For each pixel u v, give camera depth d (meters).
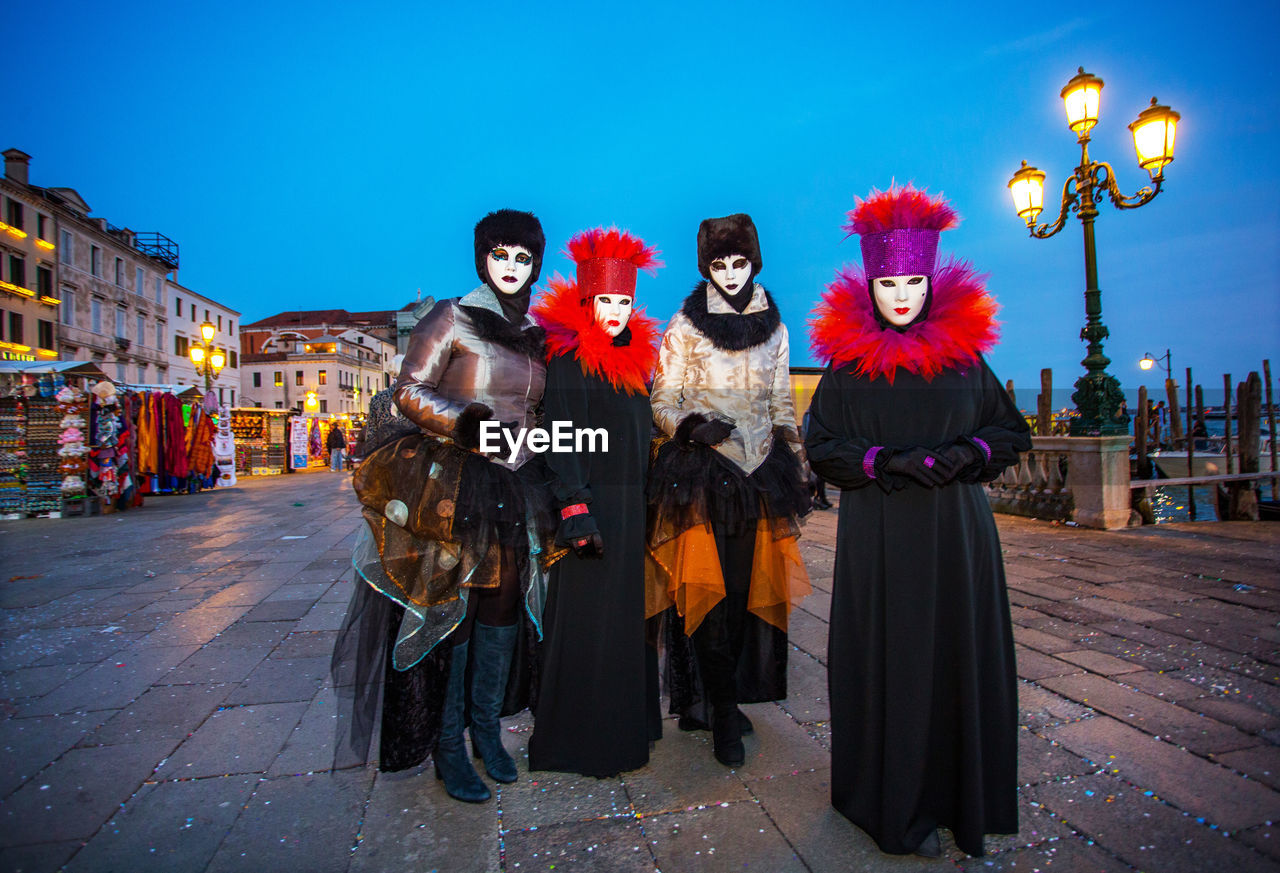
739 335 2.42
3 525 8.73
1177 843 1.77
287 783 2.15
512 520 2.00
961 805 1.72
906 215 1.81
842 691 1.90
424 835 1.86
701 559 2.19
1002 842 1.79
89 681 3.03
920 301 1.84
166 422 12.95
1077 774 2.13
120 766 2.25
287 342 69.94
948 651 1.76
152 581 5.16
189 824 1.91
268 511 10.30
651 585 2.38
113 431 10.19
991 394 1.91
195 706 2.76
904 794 1.72
